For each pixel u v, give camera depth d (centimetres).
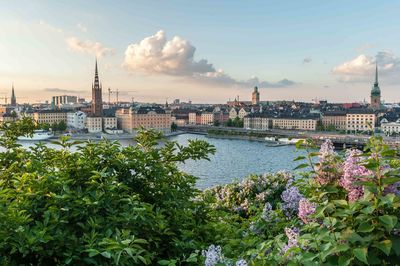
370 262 437
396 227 443
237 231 848
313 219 568
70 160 750
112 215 649
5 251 582
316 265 451
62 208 619
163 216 697
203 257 610
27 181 667
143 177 812
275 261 530
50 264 616
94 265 598
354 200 489
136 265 641
